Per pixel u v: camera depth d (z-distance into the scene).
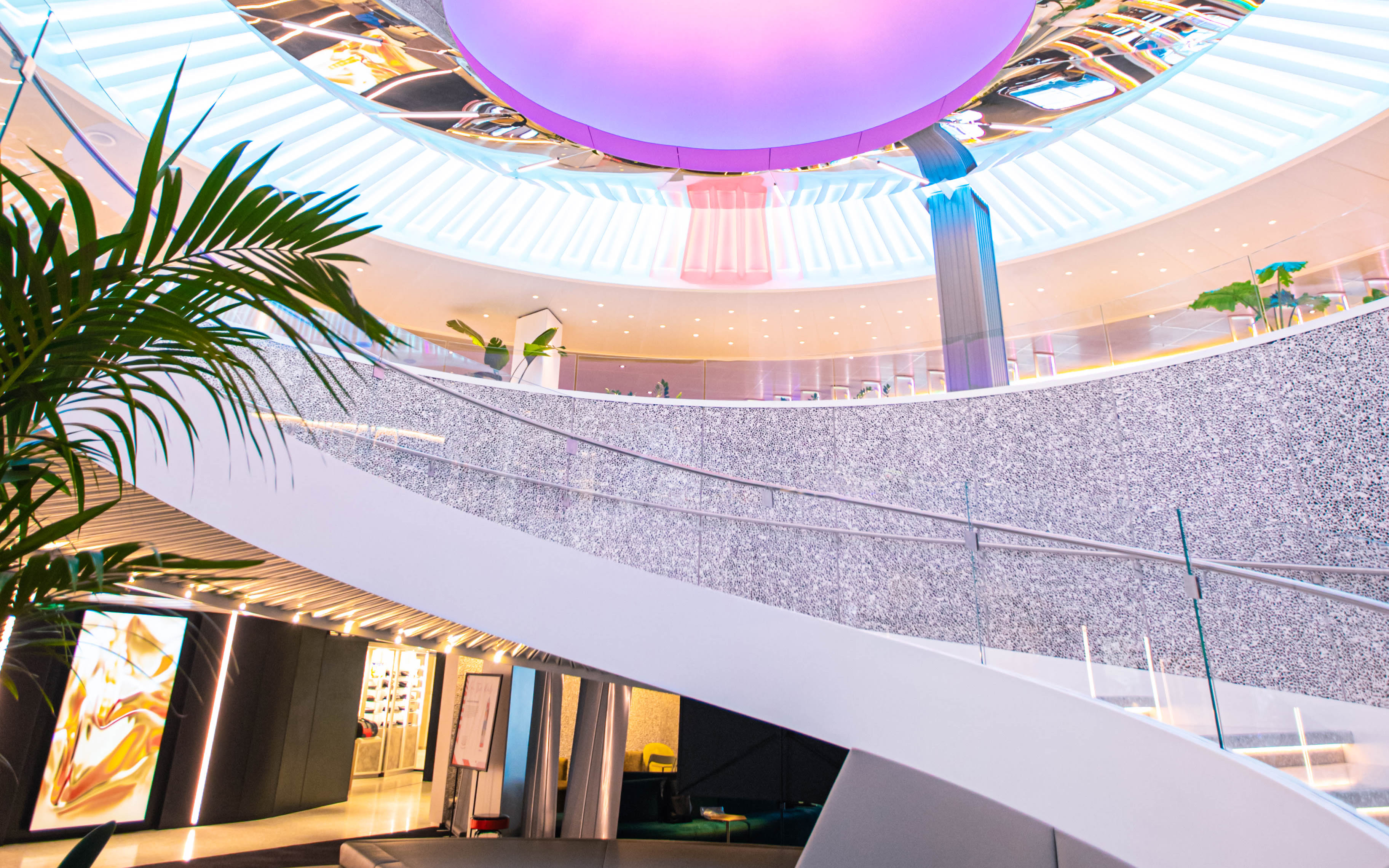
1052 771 3.34
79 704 7.24
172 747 8.05
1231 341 5.12
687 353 15.63
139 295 1.42
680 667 4.26
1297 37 7.49
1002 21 6.51
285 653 9.55
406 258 11.87
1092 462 5.50
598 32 6.90
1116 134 9.55
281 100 8.76
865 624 4.75
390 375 5.55
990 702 3.62
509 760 8.18
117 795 7.50
